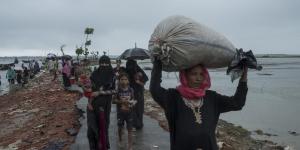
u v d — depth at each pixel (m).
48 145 11.07
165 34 4.12
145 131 11.34
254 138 16.17
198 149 4.07
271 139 16.11
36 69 54.81
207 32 4.16
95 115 8.77
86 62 31.81
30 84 37.47
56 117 15.61
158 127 11.91
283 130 18.00
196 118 4.12
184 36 4.07
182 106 4.17
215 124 4.22
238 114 22.52
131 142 9.34
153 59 4.24
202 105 4.19
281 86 43.50
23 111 19.50
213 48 4.12
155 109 18.75
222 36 4.30
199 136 4.06
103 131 8.74
